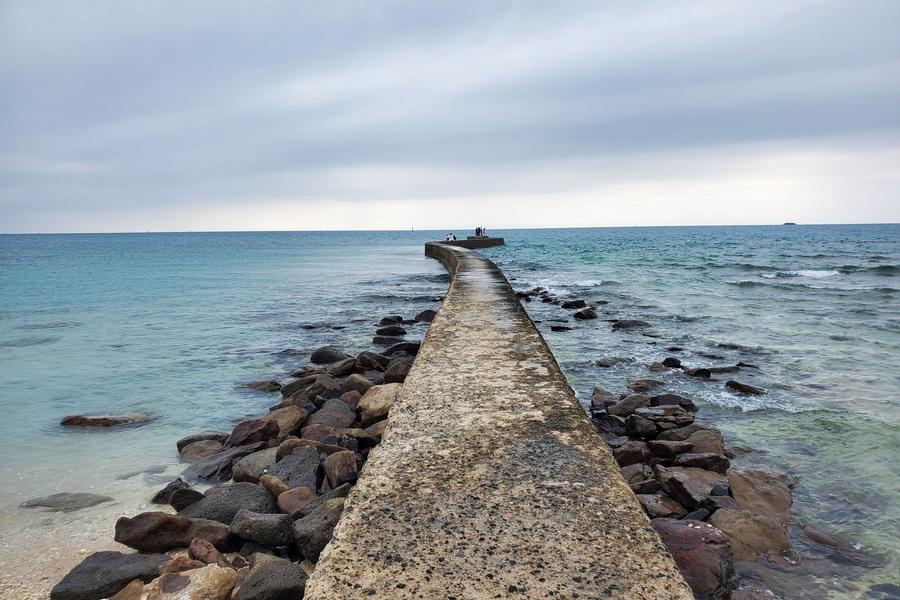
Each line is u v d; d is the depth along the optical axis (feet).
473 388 13.82
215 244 367.66
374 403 20.29
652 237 378.12
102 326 46.34
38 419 22.53
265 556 10.37
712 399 23.53
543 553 6.94
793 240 283.18
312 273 109.19
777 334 39.17
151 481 16.07
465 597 6.16
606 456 9.75
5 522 13.39
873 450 17.49
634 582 6.40
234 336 41.93
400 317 47.91
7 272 111.24
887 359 30.99
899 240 270.46
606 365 30.22
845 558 11.43
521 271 105.60
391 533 7.39
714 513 12.60
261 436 18.63
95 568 10.36
